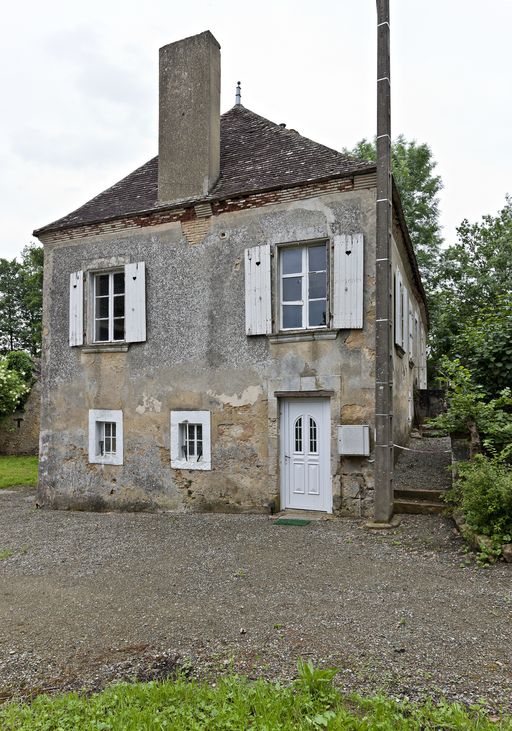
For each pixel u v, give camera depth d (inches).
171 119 411.8
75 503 423.8
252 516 350.6
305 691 130.6
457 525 269.7
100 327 436.8
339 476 333.1
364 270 333.1
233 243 377.1
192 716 123.5
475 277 890.7
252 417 363.6
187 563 253.1
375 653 152.6
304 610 187.8
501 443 300.8
